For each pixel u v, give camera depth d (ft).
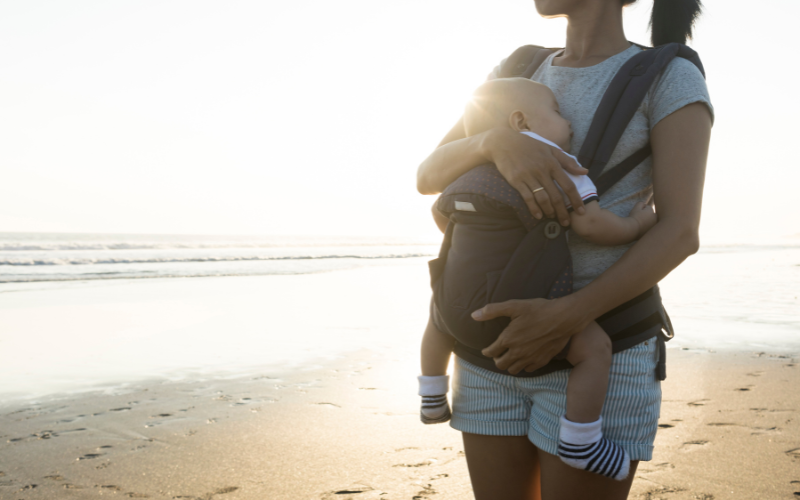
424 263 95.45
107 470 9.95
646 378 4.26
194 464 10.18
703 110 4.12
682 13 5.03
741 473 9.11
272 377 16.85
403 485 9.15
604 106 4.37
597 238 4.02
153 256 102.53
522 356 3.93
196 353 20.48
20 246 131.54
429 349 5.07
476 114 4.82
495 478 4.76
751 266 71.67
